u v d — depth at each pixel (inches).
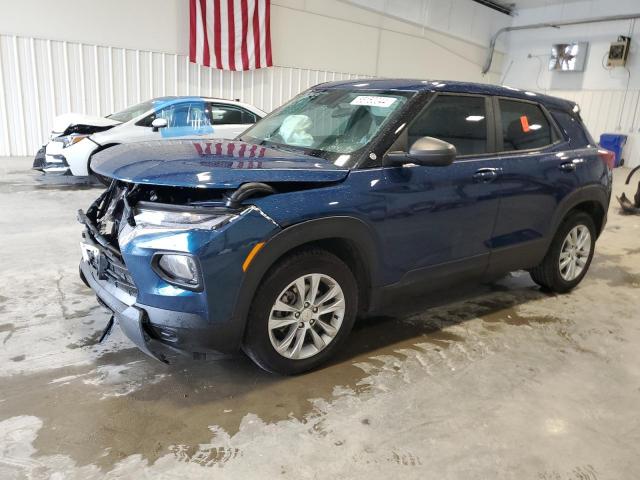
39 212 234.5
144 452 83.4
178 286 89.4
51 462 80.1
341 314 110.0
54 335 121.7
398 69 600.1
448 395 104.5
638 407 104.1
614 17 583.2
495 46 690.2
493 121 134.2
